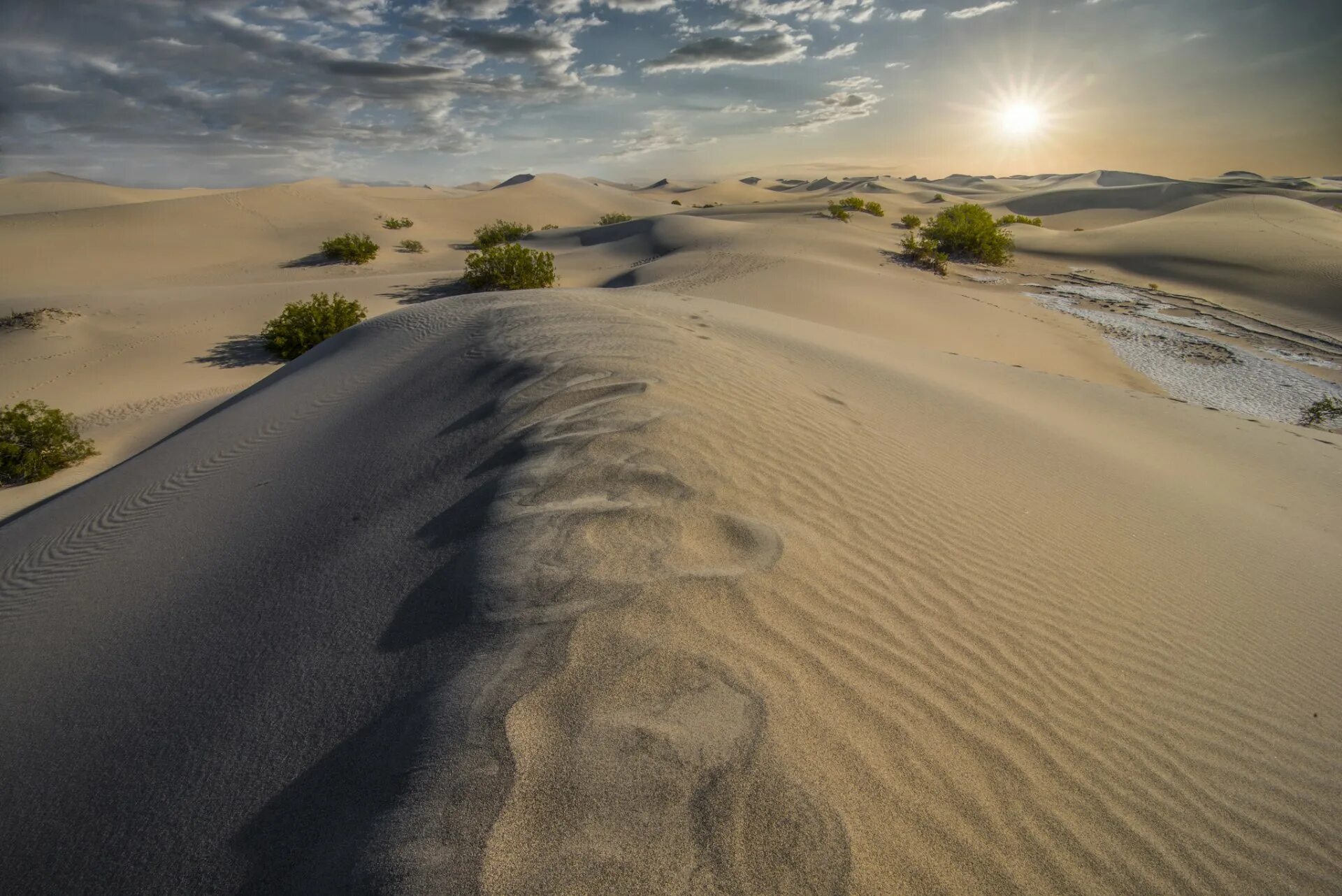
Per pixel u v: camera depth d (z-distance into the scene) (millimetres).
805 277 22062
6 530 6906
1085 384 12352
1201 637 3703
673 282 22141
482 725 2105
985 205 85438
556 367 5758
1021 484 5734
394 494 4320
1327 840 2404
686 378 5688
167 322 20031
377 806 1960
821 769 2107
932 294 22156
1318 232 31297
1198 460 8461
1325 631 4129
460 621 2689
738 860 1794
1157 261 29953
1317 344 18875
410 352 8617
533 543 3070
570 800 1884
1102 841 2188
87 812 2420
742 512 3627
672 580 2857
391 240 41344
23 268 30938
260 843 2031
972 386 10164
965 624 3207
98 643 3627
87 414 14117
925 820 2062
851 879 1809
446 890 1670
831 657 2666
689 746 2080
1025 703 2746
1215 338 19422
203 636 3379
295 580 3619
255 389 11242
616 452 4008
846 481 4473
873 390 7914
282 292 23656
